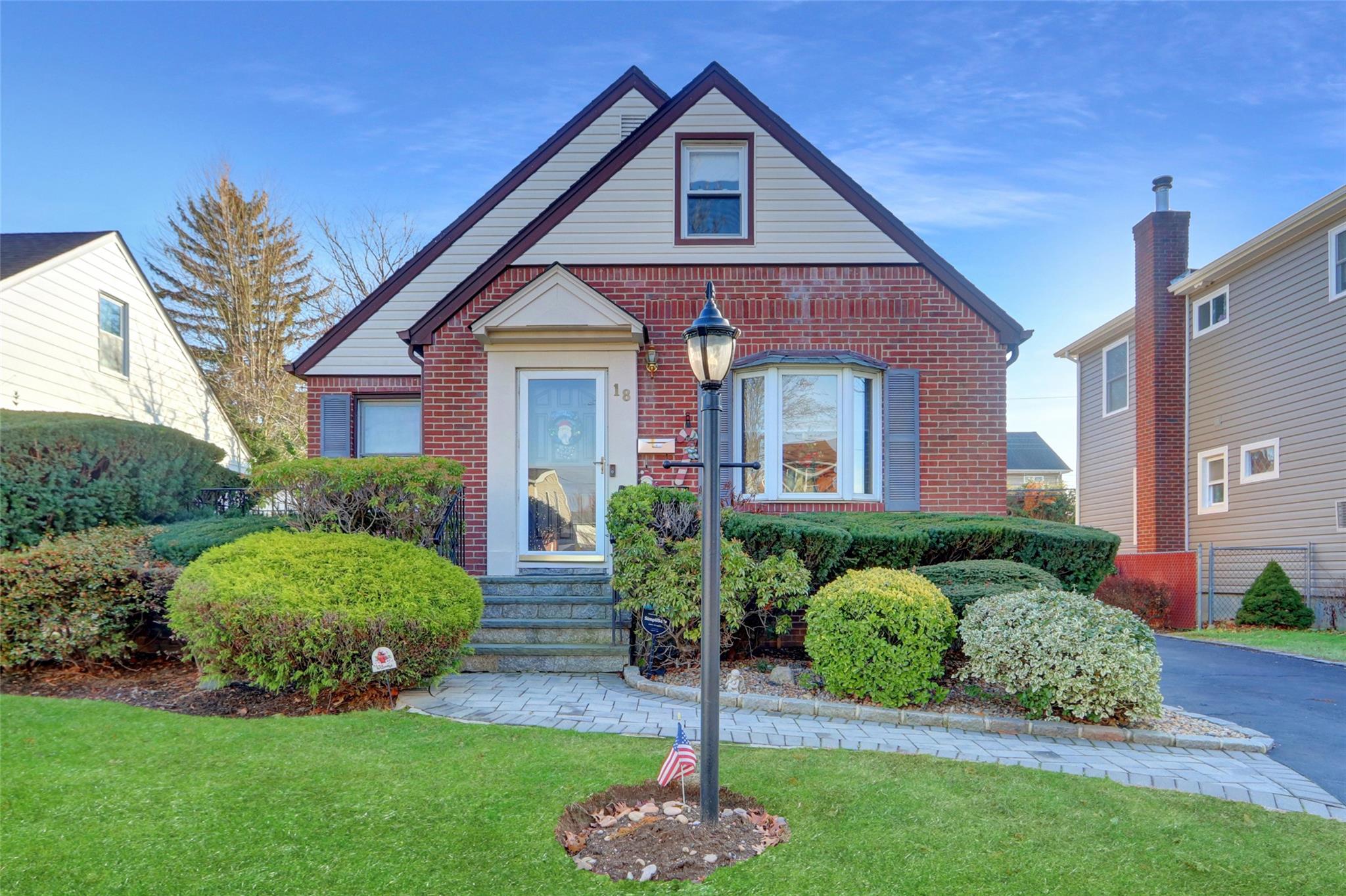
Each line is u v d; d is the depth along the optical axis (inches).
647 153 360.5
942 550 304.5
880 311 350.3
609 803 156.9
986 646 227.9
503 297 352.2
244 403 986.1
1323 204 504.1
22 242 550.6
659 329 351.6
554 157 439.5
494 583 315.9
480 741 187.9
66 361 528.4
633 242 356.2
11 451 359.6
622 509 266.2
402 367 431.2
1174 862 136.4
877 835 143.6
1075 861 135.8
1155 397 661.3
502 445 340.5
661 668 270.4
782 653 300.5
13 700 217.5
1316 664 370.6
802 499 339.0
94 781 161.2
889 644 233.0
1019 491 1075.9
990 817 152.0
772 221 355.9
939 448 346.3
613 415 342.6
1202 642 469.1
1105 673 215.0
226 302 1042.1
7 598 255.8
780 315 351.3
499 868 129.6
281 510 349.4
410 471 298.7
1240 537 598.5
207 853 133.7
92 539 297.3
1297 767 196.9
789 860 134.0
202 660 229.0
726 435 343.3
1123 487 741.3
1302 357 540.1
